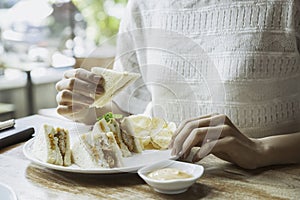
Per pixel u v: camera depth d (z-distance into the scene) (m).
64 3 2.90
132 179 0.73
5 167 0.80
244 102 0.98
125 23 1.17
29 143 0.90
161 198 0.65
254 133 0.99
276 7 0.93
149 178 0.67
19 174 0.76
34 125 1.14
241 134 0.81
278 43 0.94
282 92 0.97
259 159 0.78
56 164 0.77
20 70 2.82
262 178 0.74
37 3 2.87
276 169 0.78
